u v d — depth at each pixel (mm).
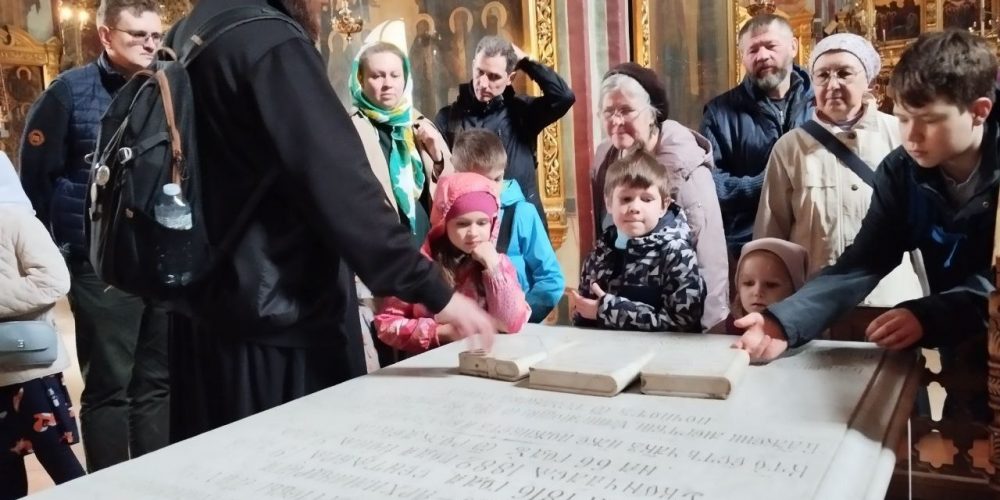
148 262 1446
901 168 1712
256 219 1509
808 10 5129
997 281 1284
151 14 3043
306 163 1444
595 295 2107
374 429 1354
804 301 1689
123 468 1229
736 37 4438
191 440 1344
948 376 1662
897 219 1744
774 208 2562
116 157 1455
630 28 4516
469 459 1192
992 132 1533
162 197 1428
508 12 4266
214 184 1508
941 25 6348
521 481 1097
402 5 4383
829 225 2424
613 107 2510
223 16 1511
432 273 1554
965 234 1625
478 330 1598
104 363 3023
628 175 1979
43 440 2525
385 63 2469
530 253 2531
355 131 1515
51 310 2645
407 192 2516
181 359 1670
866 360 1644
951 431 1671
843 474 1082
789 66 2939
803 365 1627
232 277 1511
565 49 4230
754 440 1208
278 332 1558
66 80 3037
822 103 2465
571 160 4289
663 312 1970
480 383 1625
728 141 2979
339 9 4199
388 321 2049
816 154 2461
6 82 7492
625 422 1328
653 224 2000
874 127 2453
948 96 1438
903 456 1648
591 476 1102
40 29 7707
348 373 1729
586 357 1619
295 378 1594
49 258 2502
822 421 1277
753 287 1946
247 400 1562
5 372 2441
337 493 1094
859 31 6297
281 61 1453
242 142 1489
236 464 1225
